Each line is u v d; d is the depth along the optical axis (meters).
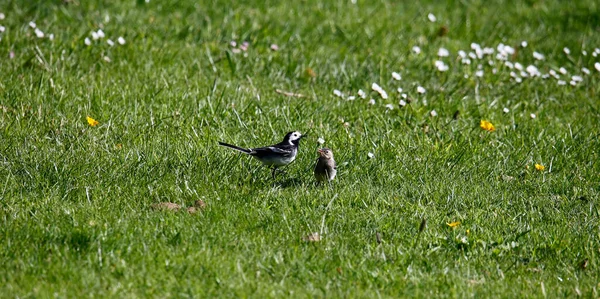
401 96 15.41
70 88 14.04
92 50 16.05
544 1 25.30
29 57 15.15
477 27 21.86
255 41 18.05
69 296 7.96
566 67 19.31
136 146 12.02
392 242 9.90
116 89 14.25
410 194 11.52
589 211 11.30
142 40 17.20
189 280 8.44
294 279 8.73
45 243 8.96
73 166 11.02
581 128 14.62
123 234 9.22
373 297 8.39
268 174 11.77
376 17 21.73
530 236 10.26
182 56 16.61
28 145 11.61
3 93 13.52
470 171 12.48
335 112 14.45
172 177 11.16
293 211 10.42
